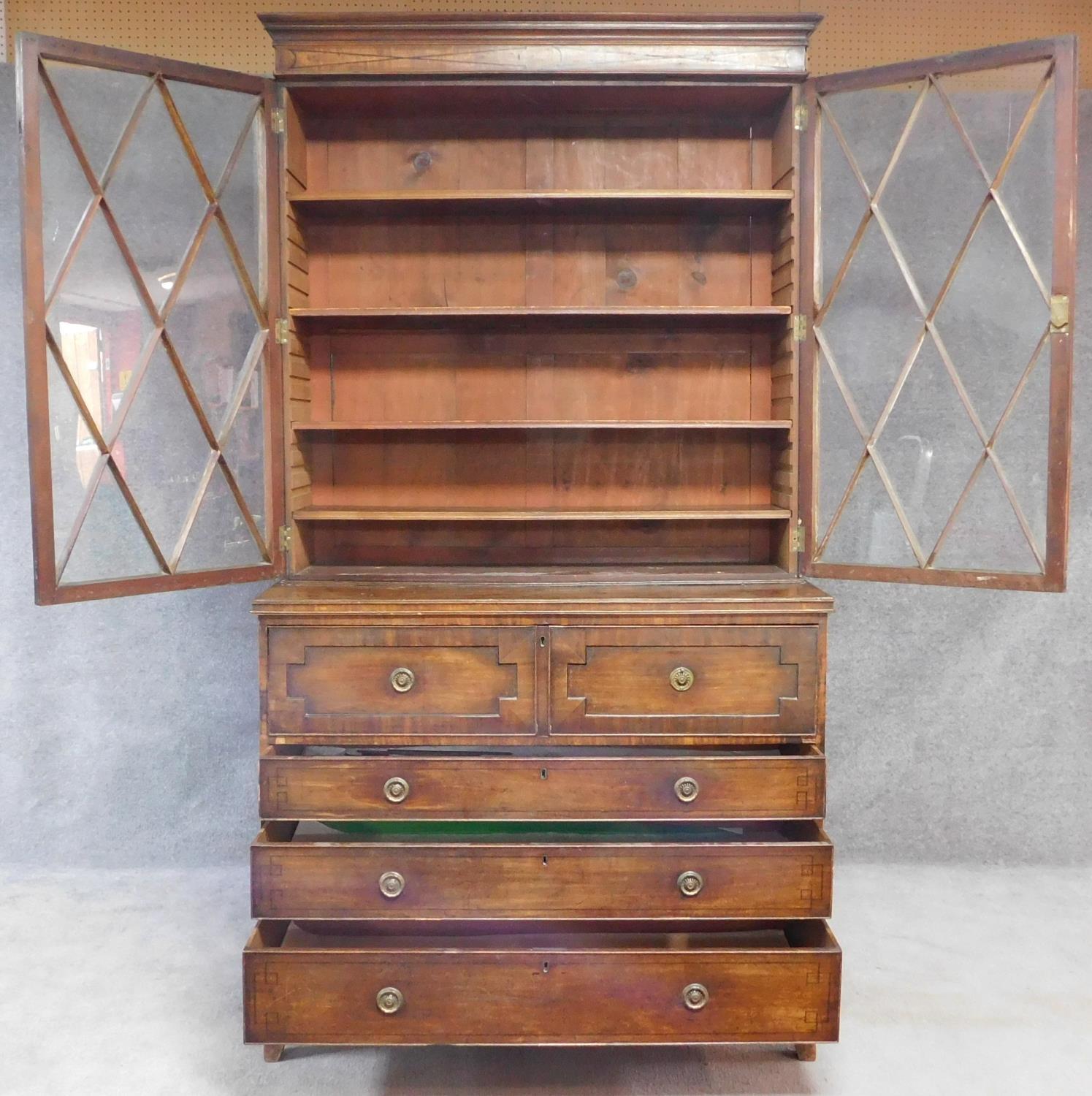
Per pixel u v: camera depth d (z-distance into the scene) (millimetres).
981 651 2525
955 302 1815
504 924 1813
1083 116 2369
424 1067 1808
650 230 2092
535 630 1733
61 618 2475
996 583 1782
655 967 1700
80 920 2283
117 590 1721
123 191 1721
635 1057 1838
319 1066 1800
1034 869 2551
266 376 1883
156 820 2555
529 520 2021
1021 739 2543
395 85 1849
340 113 2027
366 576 1955
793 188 1875
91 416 1706
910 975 2066
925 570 1842
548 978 1702
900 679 2543
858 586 2521
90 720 2512
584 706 1745
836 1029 1699
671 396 2131
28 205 1600
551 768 1724
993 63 1711
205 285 1820
